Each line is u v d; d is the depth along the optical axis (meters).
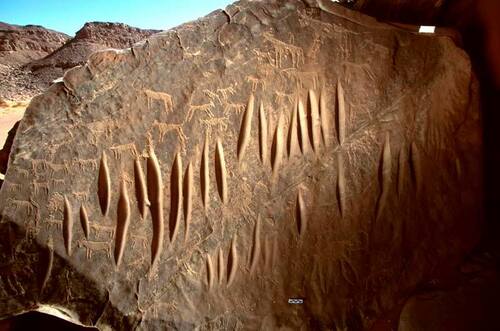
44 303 1.57
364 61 1.57
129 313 1.63
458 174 1.67
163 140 1.57
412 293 1.72
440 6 1.66
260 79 1.56
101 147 1.56
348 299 1.71
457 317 1.60
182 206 1.61
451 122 1.63
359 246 1.69
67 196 1.56
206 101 1.57
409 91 1.59
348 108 1.59
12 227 1.54
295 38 1.55
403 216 1.69
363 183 1.65
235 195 1.62
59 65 10.79
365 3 1.67
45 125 1.53
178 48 1.54
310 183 1.63
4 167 1.71
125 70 1.54
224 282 1.66
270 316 1.68
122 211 1.59
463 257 1.73
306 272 1.69
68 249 1.58
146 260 1.62
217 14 1.55
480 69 1.78
